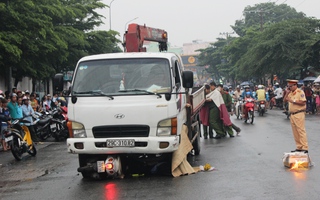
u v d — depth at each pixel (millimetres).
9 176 10445
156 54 9422
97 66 9383
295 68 38406
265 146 13203
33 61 22688
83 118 8891
